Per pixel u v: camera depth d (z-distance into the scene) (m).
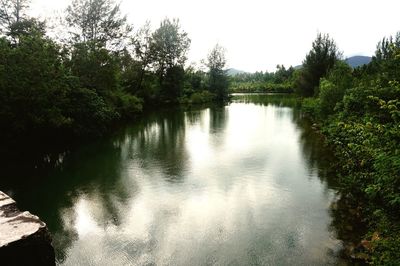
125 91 41.00
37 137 20.06
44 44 19.97
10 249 5.59
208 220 9.80
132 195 11.87
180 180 13.41
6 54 16.89
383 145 5.63
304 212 10.22
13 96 16.62
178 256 7.97
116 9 39.28
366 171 9.50
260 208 10.59
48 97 18.64
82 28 33.81
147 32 46.34
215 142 21.20
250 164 15.69
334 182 12.88
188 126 28.81
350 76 23.55
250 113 39.28
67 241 8.74
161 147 19.86
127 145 20.61
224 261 7.76
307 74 44.66
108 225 9.59
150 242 8.62
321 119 23.81
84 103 22.97
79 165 15.97
